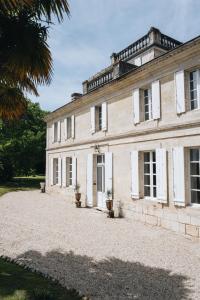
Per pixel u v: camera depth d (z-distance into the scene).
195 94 7.92
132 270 5.13
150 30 13.33
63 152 15.99
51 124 18.27
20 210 11.71
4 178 26.30
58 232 7.95
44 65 4.68
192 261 5.65
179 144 7.98
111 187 10.94
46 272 4.95
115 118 11.07
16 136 25.31
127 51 15.01
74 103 14.31
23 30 4.43
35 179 30.98
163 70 8.66
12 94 5.88
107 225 8.89
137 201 9.55
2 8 4.14
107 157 11.33
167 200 8.27
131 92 10.16
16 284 4.32
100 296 4.05
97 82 13.80
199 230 7.20
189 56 7.72
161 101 8.74
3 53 4.55
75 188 13.80
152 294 4.14
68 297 3.92
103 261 5.61
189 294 4.16
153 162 9.27
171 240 7.20
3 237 7.36
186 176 7.80
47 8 4.47
